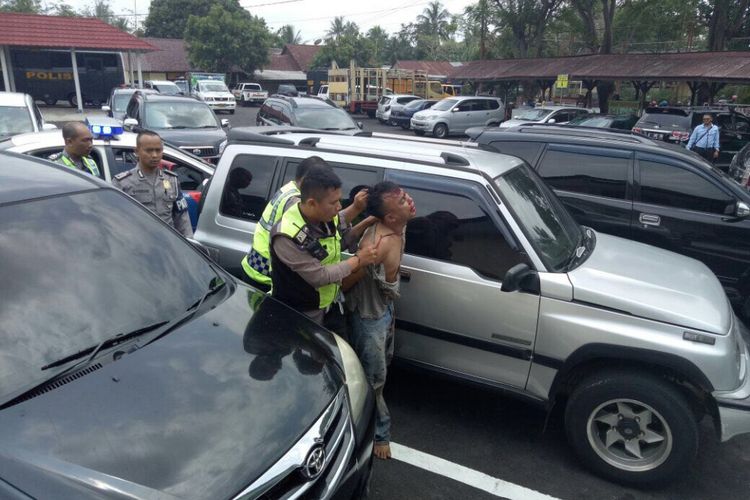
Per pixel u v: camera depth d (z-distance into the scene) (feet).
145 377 6.91
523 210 11.50
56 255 8.14
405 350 12.14
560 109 69.82
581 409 10.50
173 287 8.82
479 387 11.46
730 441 12.26
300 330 8.82
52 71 96.53
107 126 18.79
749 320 17.34
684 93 109.29
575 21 98.37
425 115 79.20
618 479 10.54
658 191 18.01
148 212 10.03
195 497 5.69
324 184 8.77
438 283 11.36
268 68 188.65
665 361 9.77
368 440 8.13
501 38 112.37
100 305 7.89
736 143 49.55
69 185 9.38
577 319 10.32
